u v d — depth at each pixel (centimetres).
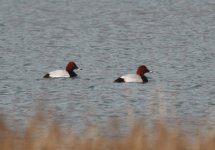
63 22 6750
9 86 3244
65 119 2366
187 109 2667
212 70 3809
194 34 5734
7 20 6906
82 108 2658
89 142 1484
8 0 8800
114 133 1588
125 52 4600
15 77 3531
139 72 3356
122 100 2883
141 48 4812
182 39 5388
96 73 3681
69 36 5609
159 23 6588
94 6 8200
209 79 3484
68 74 3453
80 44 5056
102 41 5247
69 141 1500
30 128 1523
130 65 4025
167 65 4000
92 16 7250
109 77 3553
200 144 1466
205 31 5966
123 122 2264
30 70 3812
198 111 2633
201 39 5397
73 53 4559
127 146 1445
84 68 3869
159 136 1477
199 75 3622
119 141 1473
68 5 8319
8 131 1503
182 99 2897
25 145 1442
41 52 4588
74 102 2817
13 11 7756
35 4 8412
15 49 4738
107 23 6619
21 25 6494
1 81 3397
